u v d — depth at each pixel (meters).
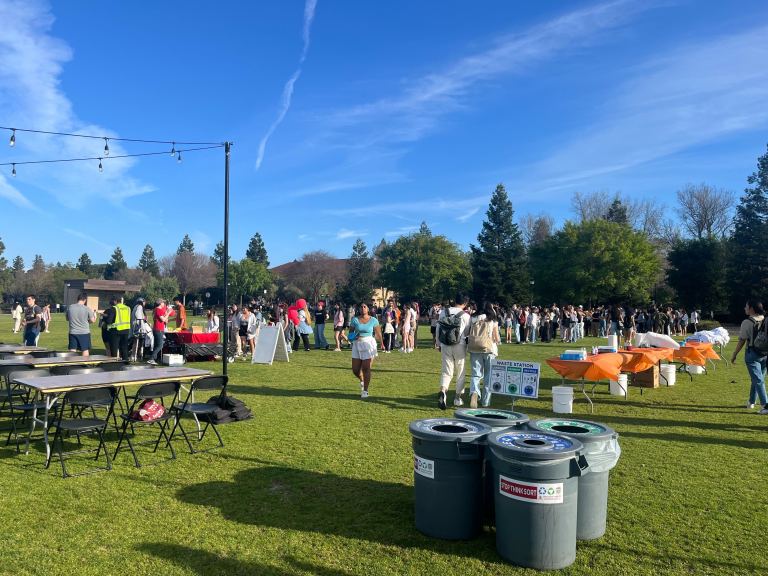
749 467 5.86
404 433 7.17
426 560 3.79
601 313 30.80
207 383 6.68
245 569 3.65
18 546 3.90
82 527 4.25
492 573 3.62
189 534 4.16
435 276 64.19
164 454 6.23
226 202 8.26
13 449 6.35
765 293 47.12
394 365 15.07
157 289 75.50
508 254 61.81
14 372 6.79
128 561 3.73
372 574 3.60
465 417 4.64
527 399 10.11
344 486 5.22
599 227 52.28
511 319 26.08
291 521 4.42
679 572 3.66
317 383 11.40
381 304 74.75
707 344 12.94
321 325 20.00
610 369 8.66
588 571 3.65
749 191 49.84
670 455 6.28
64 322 39.44
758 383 8.79
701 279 50.31
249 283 77.31
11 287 80.19
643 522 4.45
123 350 14.12
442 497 4.07
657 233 65.12
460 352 8.88
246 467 5.77
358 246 81.81
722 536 4.21
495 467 3.81
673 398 10.12
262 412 8.41
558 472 3.60
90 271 109.56
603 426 4.32
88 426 5.67
